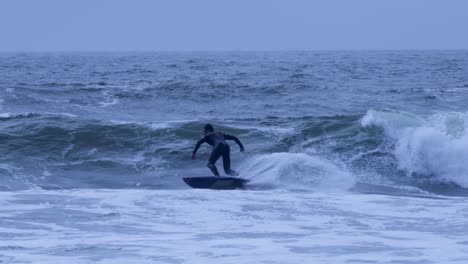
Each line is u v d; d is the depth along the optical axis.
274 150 70.75
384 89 140.25
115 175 64.88
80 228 40.81
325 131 74.31
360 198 53.41
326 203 50.69
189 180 58.78
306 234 39.38
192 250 34.84
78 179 63.06
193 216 44.81
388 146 69.50
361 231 40.53
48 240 37.25
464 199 55.56
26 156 68.50
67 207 47.12
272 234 39.28
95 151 70.94
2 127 74.94
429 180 64.19
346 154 69.31
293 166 61.31
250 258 33.00
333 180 60.50
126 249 35.06
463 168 64.31
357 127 73.31
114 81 153.25
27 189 58.31
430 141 66.25
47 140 72.00
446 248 35.44
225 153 61.31
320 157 68.81
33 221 42.53
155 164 68.00
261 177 60.72
